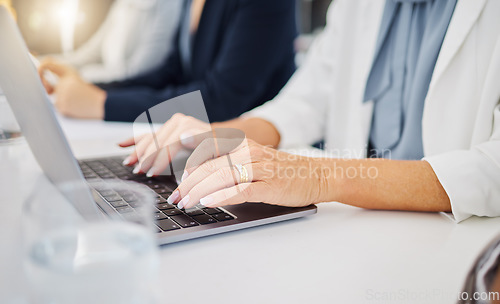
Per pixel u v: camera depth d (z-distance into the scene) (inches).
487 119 29.8
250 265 17.4
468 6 32.1
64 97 52.7
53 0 91.0
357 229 21.4
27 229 10.8
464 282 14.1
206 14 68.3
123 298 10.4
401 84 38.9
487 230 21.6
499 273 13.8
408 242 20.0
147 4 81.0
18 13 88.7
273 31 61.5
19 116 25.0
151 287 11.6
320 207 24.6
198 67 70.0
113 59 84.4
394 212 24.0
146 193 13.0
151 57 75.5
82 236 10.5
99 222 10.8
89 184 21.6
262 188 21.9
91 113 52.4
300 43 108.3
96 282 10.1
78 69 83.8
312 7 121.6
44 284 10.3
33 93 20.1
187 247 19.0
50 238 10.5
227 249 18.9
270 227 21.5
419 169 24.4
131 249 10.7
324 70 47.6
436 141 34.6
